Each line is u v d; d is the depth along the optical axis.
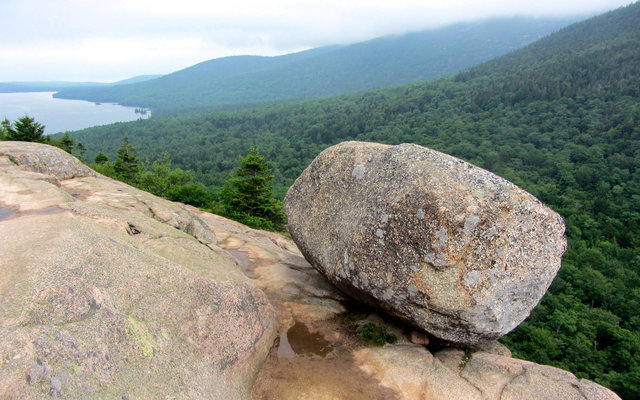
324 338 5.93
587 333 26.38
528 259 4.93
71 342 2.99
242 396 4.30
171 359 3.70
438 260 4.91
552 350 23.98
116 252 4.52
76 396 2.68
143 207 8.06
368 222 5.46
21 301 3.08
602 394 4.54
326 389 4.78
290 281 7.81
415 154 5.66
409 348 5.68
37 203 5.87
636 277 35.38
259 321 5.34
